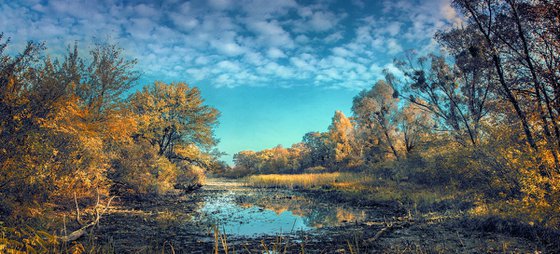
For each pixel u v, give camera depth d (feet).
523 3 31.45
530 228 24.48
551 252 20.06
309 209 52.16
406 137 99.45
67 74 38.24
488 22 37.19
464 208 38.96
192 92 93.56
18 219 24.90
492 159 32.76
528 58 30.55
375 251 22.65
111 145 52.95
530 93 30.83
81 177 36.27
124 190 55.52
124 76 51.75
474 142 45.39
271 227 35.91
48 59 37.68
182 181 92.73
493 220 27.53
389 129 103.45
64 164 31.14
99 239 25.53
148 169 62.39
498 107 35.96
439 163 58.13
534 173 24.45
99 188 44.73
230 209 51.80
